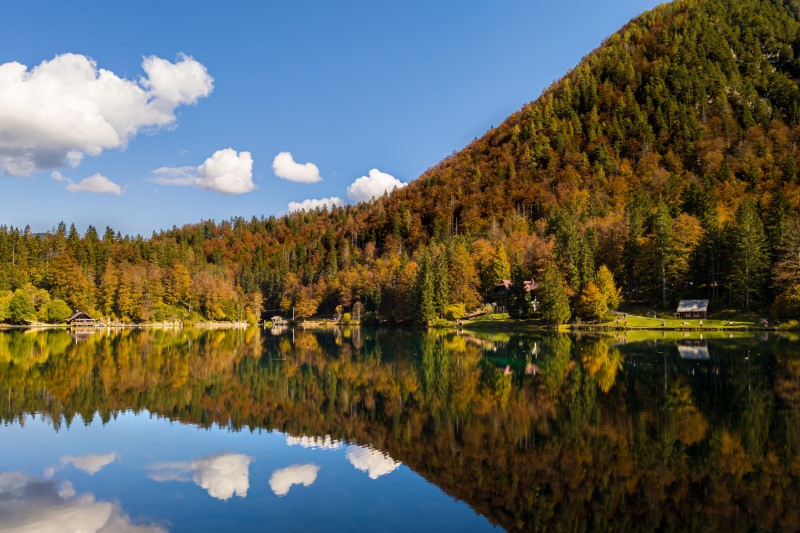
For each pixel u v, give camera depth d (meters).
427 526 18.30
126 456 26.89
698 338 80.12
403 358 67.12
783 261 93.25
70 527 18.64
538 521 18.66
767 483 21.59
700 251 112.00
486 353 70.00
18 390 45.41
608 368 52.22
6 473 24.42
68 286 159.25
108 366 60.59
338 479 23.20
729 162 194.25
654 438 27.78
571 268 113.75
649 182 197.00
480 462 24.98
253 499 21.05
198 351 79.00
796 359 54.47
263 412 36.59
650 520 18.62
